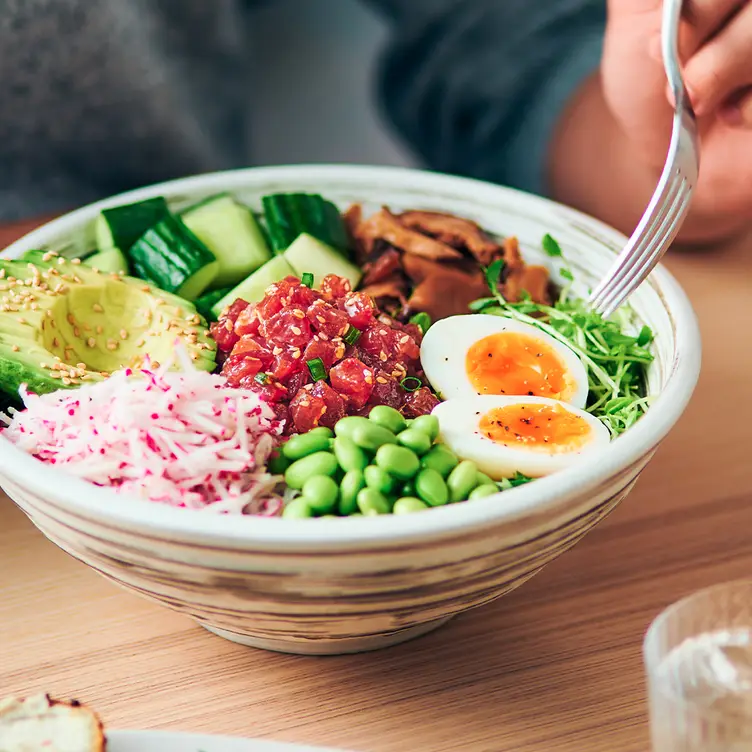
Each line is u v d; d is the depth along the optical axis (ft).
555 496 1.45
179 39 2.63
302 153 3.70
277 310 1.73
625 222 2.34
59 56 2.38
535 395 1.78
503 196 1.94
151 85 2.50
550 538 1.48
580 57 2.47
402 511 1.50
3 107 2.42
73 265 1.83
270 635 1.54
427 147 2.67
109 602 1.68
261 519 1.42
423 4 2.59
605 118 2.45
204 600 1.48
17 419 1.63
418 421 1.60
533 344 1.81
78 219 1.88
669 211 1.73
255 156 3.64
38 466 1.48
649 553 1.73
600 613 1.66
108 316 1.83
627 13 1.97
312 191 1.99
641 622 1.65
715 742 1.38
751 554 1.73
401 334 1.78
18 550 1.75
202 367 1.76
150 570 1.47
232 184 1.98
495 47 2.52
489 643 1.63
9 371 1.67
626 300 1.83
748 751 1.37
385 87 2.75
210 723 1.54
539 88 2.48
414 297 1.89
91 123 2.50
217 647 1.63
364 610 1.48
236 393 1.62
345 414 1.67
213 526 1.41
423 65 2.59
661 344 1.74
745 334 2.06
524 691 1.58
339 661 1.61
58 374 1.69
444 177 1.97
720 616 1.47
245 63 2.91
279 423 1.64
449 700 1.57
